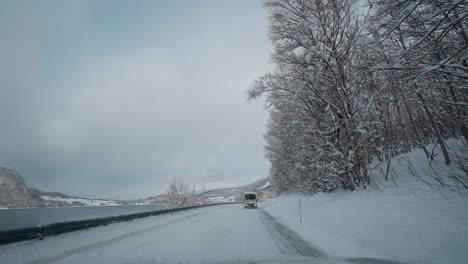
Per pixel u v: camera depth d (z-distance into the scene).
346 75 12.69
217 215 18.02
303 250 5.67
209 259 4.62
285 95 14.91
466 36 5.08
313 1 13.50
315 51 12.62
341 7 12.38
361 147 11.98
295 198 21.11
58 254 6.07
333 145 13.21
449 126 8.16
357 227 6.62
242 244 6.59
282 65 14.94
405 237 4.93
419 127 10.74
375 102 11.88
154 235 8.78
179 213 21.06
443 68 4.99
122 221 12.33
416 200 6.52
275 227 10.29
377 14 4.96
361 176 11.48
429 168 8.98
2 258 5.69
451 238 4.21
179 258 4.82
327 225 8.18
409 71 5.34
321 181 17.08
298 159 20.41
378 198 8.25
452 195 5.92
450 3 4.35
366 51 9.07
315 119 15.09
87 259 5.05
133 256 5.20
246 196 34.91
